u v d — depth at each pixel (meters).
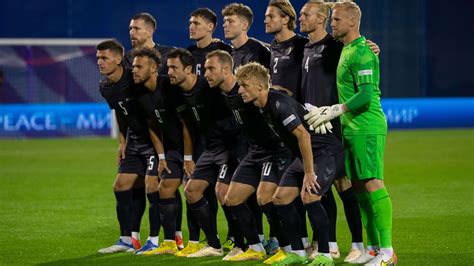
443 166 44.62
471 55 68.88
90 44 64.81
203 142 25.09
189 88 23.55
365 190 22.41
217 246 24.25
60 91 64.62
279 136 22.02
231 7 26.05
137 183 25.72
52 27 65.00
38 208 33.41
